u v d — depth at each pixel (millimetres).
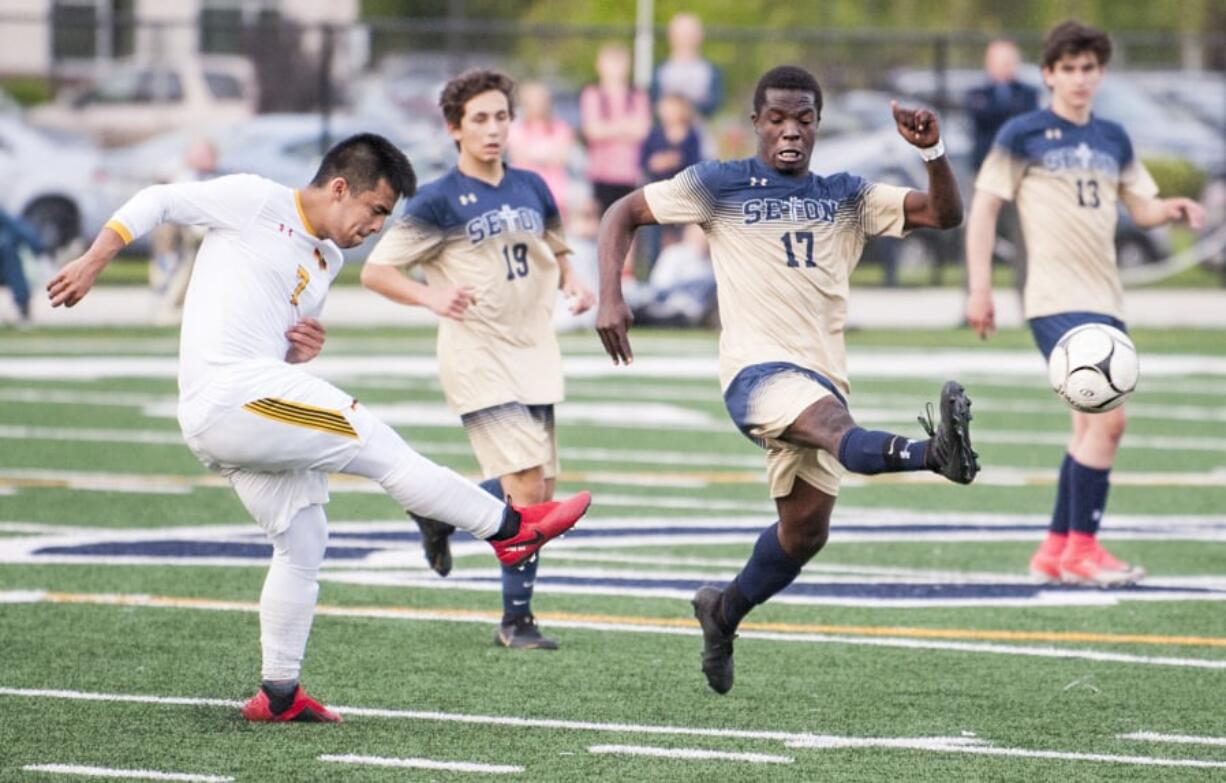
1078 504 21641
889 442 13852
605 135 48750
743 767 13781
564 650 17859
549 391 18422
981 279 22250
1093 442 21562
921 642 18453
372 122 57938
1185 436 34469
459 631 18625
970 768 13852
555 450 18828
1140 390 40906
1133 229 58062
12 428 33125
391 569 21781
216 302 14430
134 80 62969
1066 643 18453
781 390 14812
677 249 50625
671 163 47594
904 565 22688
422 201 18219
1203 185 59500
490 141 18359
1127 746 14570
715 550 23516
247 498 14586
